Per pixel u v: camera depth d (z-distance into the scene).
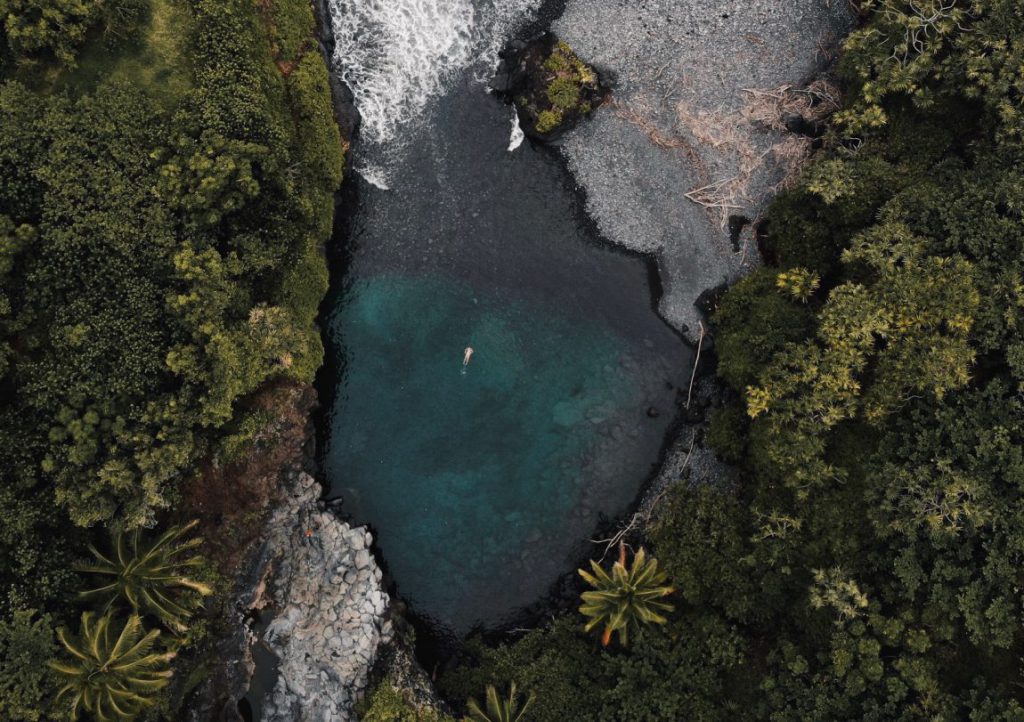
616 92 27.81
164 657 21.27
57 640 20.77
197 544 23.31
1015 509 20.17
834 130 26.22
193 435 23.19
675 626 24.70
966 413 21.14
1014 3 22.61
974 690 19.61
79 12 22.80
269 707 24.69
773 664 22.91
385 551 27.73
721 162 27.67
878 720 20.33
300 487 26.48
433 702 25.08
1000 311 21.33
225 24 24.12
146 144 23.36
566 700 24.56
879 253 22.83
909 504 20.86
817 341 24.11
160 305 23.11
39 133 22.17
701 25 27.58
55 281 22.08
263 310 24.39
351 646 25.09
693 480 27.50
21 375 21.78
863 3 24.98
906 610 20.75
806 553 22.88
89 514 21.39
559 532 27.81
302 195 25.62
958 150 24.53
